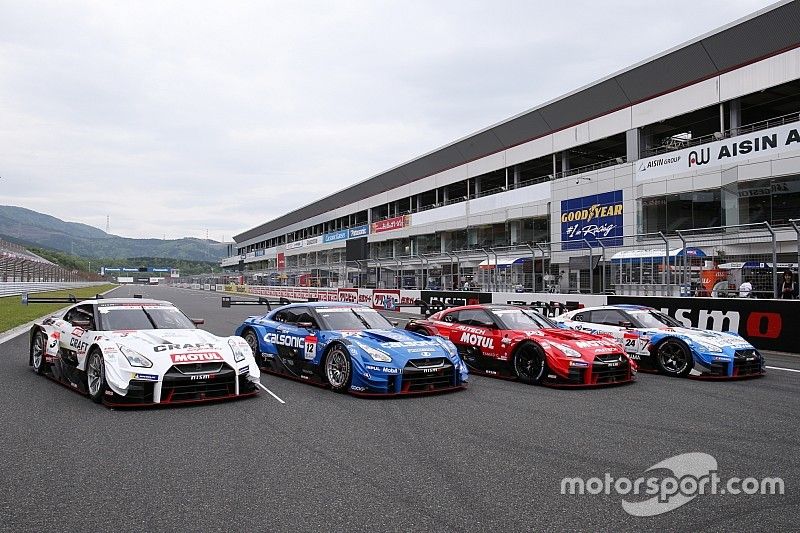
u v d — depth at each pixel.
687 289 15.66
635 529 3.41
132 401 6.60
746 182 21.69
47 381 8.27
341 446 5.14
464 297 22.44
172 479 4.22
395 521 3.48
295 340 8.62
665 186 24.70
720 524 3.50
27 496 3.86
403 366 7.40
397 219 47.03
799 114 21.14
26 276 42.78
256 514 3.57
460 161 39.69
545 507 3.75
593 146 31.34
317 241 63.38
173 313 8.16
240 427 5.78
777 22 20.08
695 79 23.70
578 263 19.36
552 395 7.68
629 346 9.98
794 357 11.72
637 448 5.16
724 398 7.52
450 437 5.48
